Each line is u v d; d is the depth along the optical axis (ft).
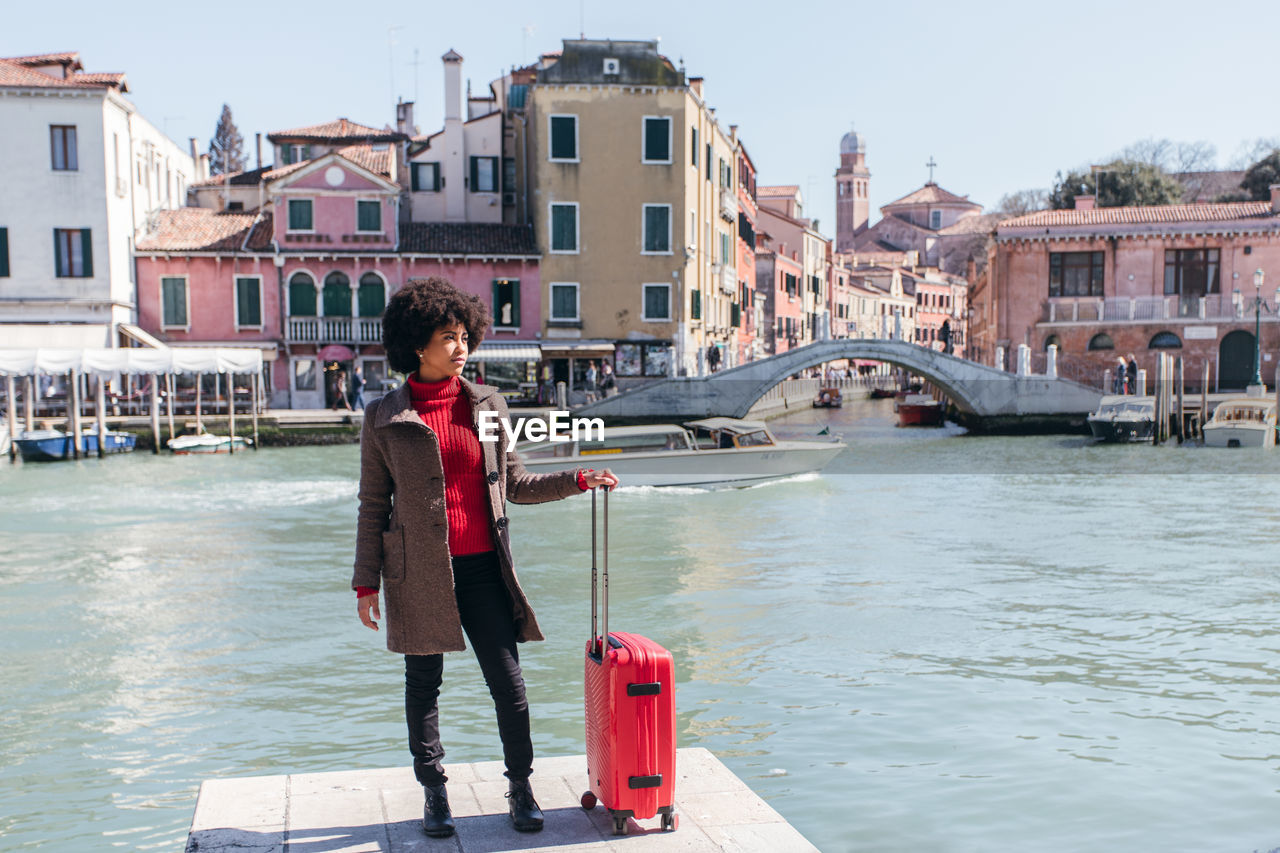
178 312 126.21
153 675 31.22
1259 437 108.88
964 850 19.51
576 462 71.82
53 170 116.16
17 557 50.37
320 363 129.39
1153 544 52.60
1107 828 20.44
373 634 35.94
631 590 42.50
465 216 142.31
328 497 71.82
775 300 213.46
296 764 24.26
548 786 15.08
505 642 13.53
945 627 35.91
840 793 22.09
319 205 127.85
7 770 23.90
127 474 85.40
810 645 33.83
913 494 73.05
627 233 134.00
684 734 25.68
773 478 78.43
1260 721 26.45
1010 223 148.77
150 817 21.36
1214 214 144.25
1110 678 30.09
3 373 95.76
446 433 13.53
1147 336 142.72
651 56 133.08
